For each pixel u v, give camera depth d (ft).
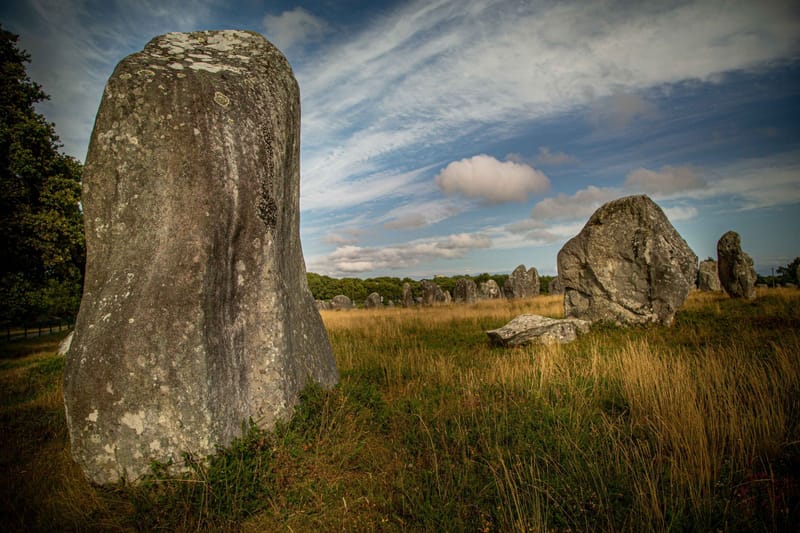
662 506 9.37
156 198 12.56
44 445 15.14
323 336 18.94
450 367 23.02
